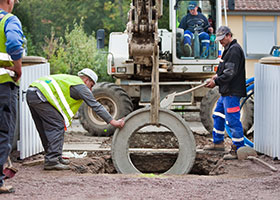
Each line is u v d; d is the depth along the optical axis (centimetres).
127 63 1802
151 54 1149
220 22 1823
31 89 1095
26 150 1220
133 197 797
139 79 1892
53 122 1102
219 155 1296
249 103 1686
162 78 1898
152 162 1365
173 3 1792
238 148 1228
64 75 1137
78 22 4531
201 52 1773
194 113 2586
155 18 1145
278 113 1174
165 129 1673
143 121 1180
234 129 1221
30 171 1072
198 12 1831
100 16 4641
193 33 1773
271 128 1208
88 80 1155
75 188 866
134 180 933
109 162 1338
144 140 1563
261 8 3228
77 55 3378
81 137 1703
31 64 1288
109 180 938
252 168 1113
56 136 1103
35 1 4331
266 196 814
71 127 1969
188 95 1769
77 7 4581
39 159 1193
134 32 1142
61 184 899
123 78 1902
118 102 1759
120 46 1844
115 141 1182
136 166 1367
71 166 1142
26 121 1217
